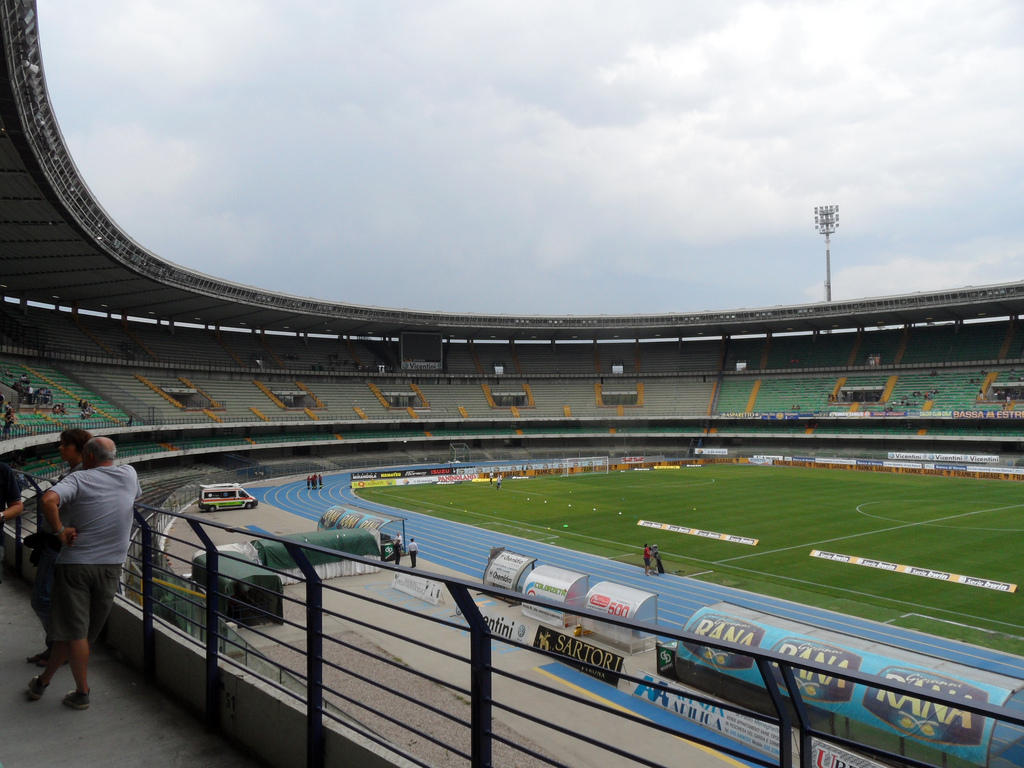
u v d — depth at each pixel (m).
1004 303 70.62
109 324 70.06
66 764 5.26
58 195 34.09
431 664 17.14
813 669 2.91
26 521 10.81
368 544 27.64
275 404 74.94
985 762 11.13
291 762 5.23
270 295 67.38
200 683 6.18
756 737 13.59
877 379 81.88
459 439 87.25
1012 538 34.66
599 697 15.86
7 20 22.20
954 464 65.25
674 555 32.16
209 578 5.93
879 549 32.56
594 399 92.69
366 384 86.25
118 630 7.65
